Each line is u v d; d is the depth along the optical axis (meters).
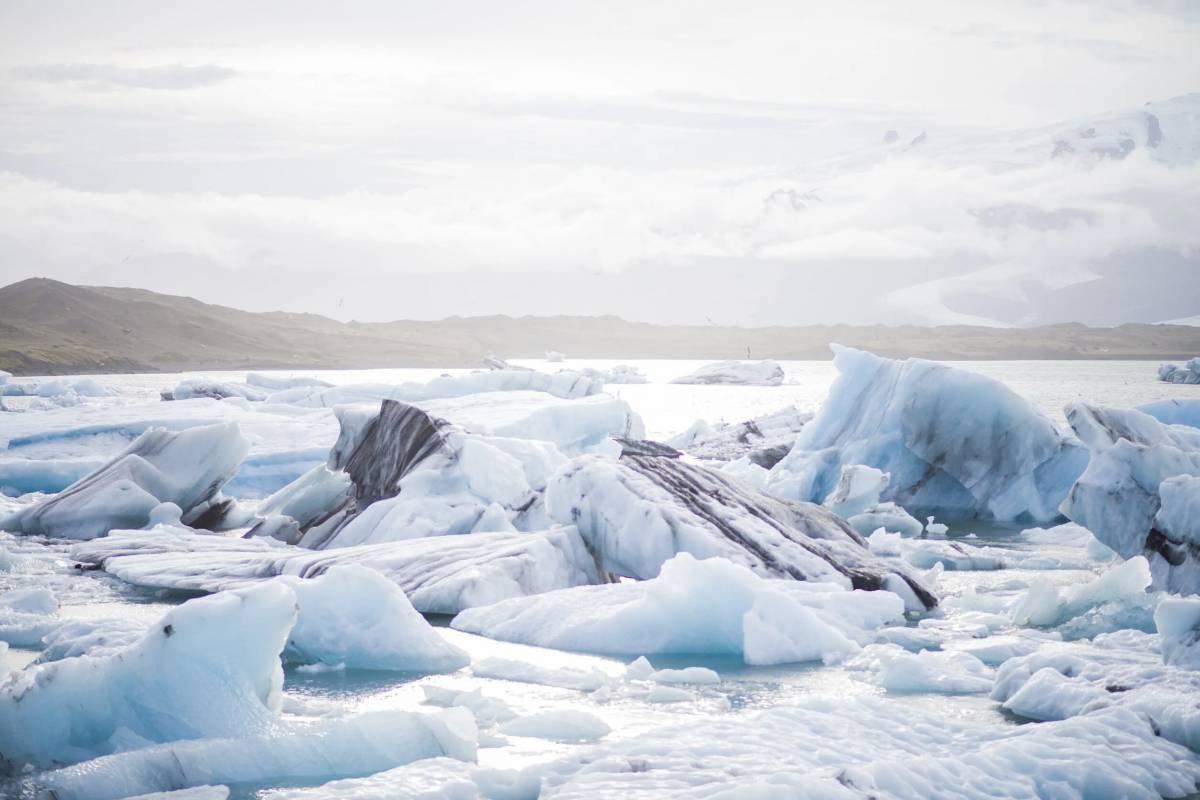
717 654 11.15
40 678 7.50
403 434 18.72
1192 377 95.00
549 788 6.64
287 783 7.17
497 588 12.93
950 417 23.22
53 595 12.44
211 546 16.34
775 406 73.94
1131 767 7.16
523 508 17.08
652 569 13.55
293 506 18.67
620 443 20.19
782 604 11.12
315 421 30.27
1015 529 21.53
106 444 27.61
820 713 8.26
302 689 9.57
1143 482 15.27
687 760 7.02
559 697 9.34
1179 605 9.77
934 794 6.57
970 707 9.10
